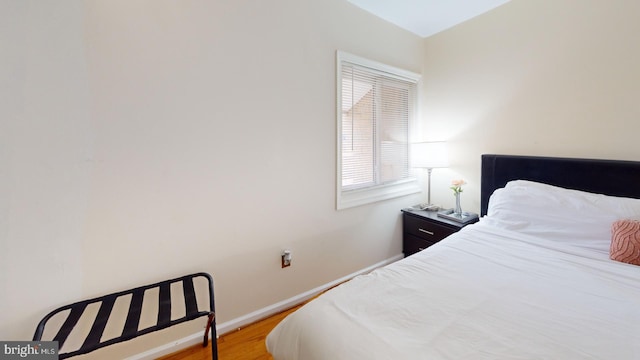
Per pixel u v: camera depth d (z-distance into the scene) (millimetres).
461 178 2557
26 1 1120
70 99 1209
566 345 823
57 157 1204
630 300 1057
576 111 1850
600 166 1696
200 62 1489
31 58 1136
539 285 1174
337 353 825
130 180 1356
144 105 1359
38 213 1188
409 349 801
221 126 1589
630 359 769
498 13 2209
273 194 1835
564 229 1621
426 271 1312
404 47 2588
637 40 1601
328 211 2145
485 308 1015
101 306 1244
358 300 1068
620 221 1430
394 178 2689
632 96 1633
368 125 2432
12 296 1164
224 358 1506
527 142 2096
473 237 1753
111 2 1258
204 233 1584
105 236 1320
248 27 1638
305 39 1892
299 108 1903
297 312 1060
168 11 1385
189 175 1511
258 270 1812
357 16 2191
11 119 1122
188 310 1227
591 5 1751
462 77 2486
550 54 1944
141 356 1454
